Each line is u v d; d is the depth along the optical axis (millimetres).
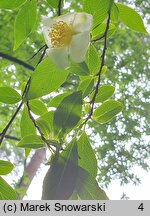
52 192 291
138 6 2393
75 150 307
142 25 377
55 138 323
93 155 314
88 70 352
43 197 291
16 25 361
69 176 295
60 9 375
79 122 335
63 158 303
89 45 362
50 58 344
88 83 353
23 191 1727
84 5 362
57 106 333
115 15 375
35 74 346
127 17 376
